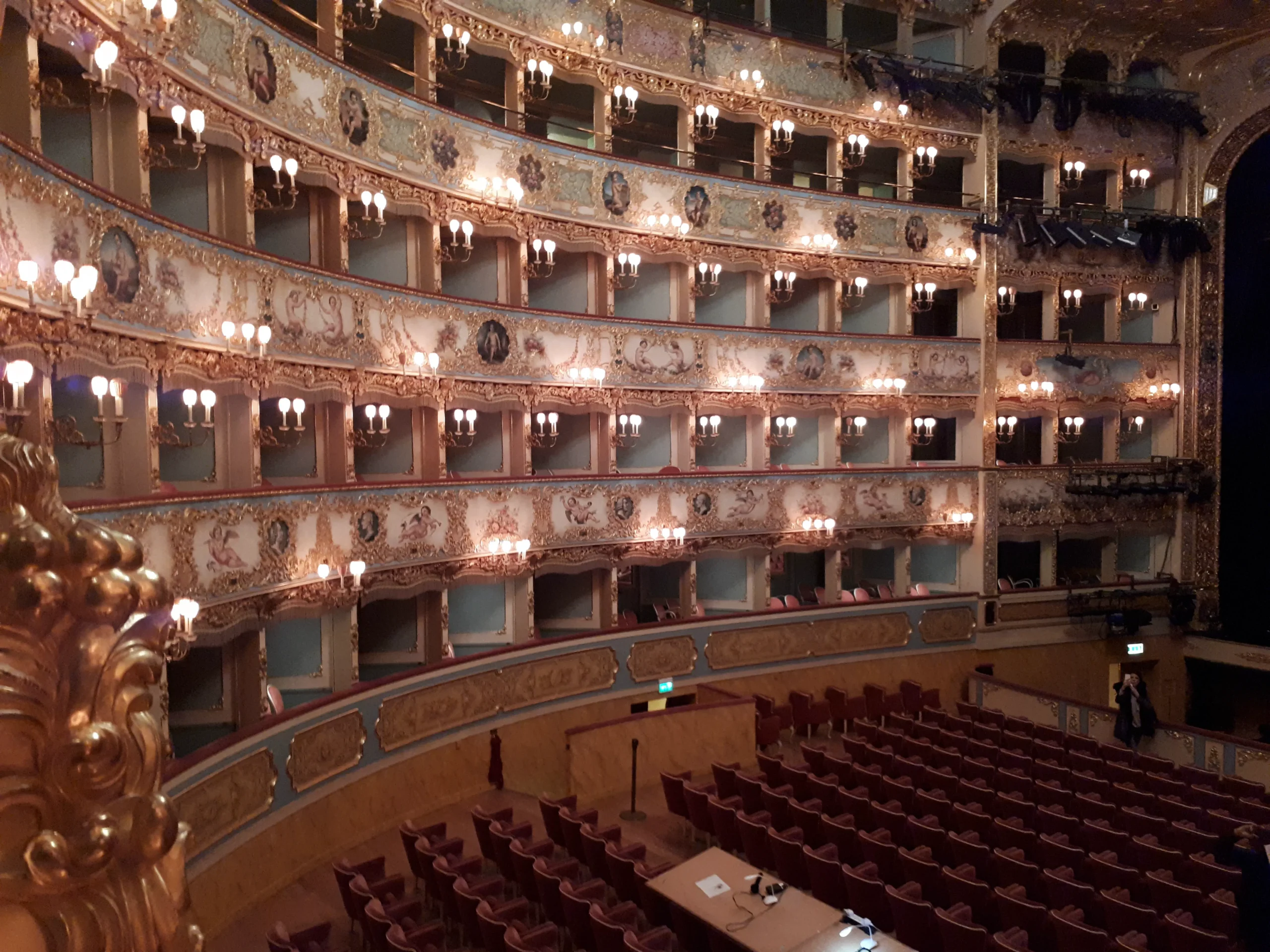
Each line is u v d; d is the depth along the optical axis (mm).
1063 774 19859
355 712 18172
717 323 29797
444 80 26875
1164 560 34125
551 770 23156
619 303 28172
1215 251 33844
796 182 33344
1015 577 36312
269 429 17234
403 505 20328
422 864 14406
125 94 13859
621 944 11500
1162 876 14148
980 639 31062
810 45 29234
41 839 1837
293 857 16156
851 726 26469
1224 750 23547
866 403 30156
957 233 31375
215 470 16656
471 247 22922
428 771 19953
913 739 21906
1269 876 12055
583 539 24797
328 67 18719
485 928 11805
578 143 30188
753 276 28875
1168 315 34281
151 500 13500
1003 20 31359
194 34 15156
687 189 27000
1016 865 14266
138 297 13266
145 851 2033
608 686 24875
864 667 29453
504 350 23141
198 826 13930
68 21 11883
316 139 18406
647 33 26594
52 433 11148
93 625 2021
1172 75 34406
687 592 27703
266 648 18688
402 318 20469
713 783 20359
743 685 27438
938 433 35281
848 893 13820
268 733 15773
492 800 20484
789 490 28594
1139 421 34156
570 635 25172
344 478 19438
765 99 28500
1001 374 32000
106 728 1971
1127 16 31781
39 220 10906
